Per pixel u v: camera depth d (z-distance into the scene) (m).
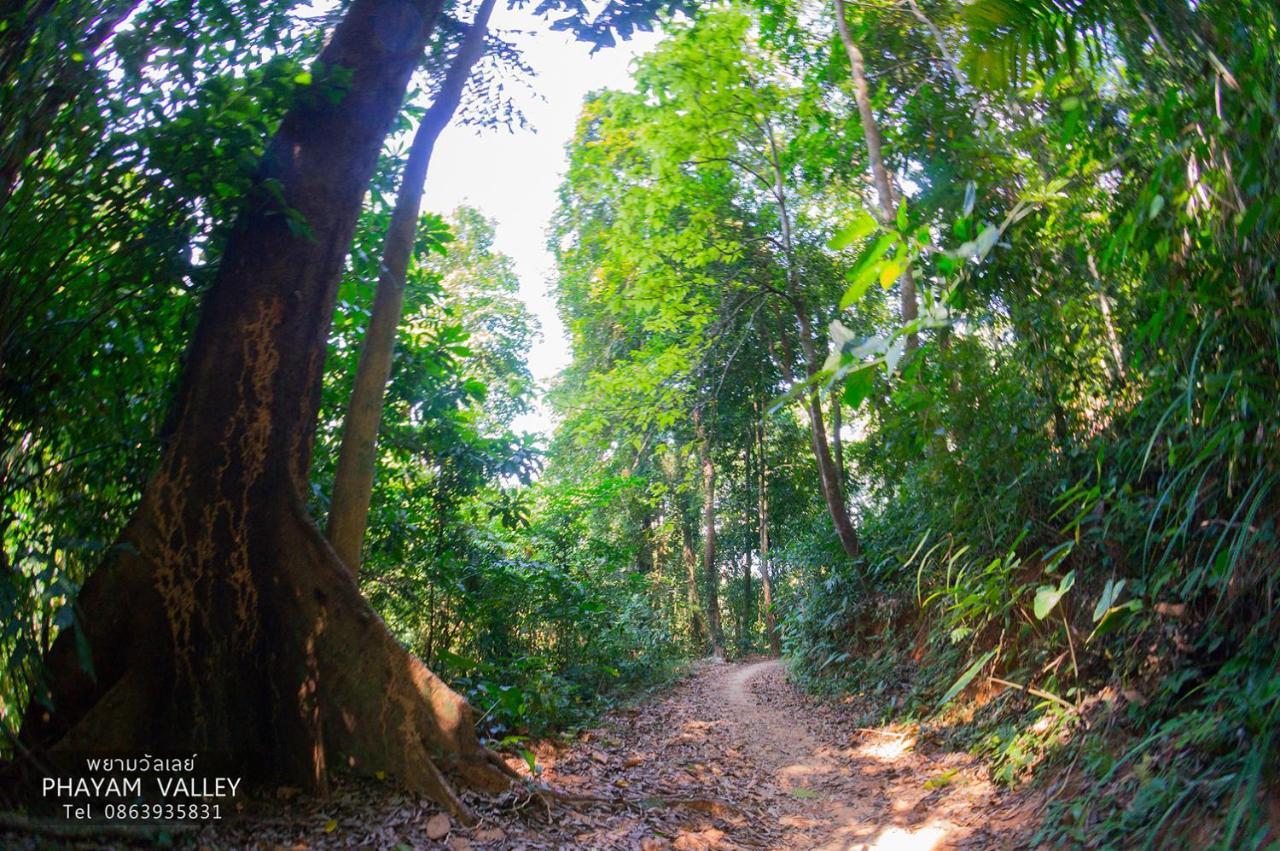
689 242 14.36
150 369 5.93
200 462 4.99
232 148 4.93
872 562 11.81
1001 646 6.73
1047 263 6.43
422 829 4.70
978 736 6.66
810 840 5.61
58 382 4.89
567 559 13.29
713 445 21.66
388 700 5.22
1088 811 4.39
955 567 8.01
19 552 4.19
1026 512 6.71
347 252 5.75
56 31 3.80
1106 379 6.18
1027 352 6.61
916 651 9.88
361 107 5.77
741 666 21.72
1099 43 3.96
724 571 34.12
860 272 2.95
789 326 16.06
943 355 6.58
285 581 5.13
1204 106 3.64
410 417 8.54
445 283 19.59
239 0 5.82
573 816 5.35
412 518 8.66
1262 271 3.56
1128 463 5.61
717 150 13.85
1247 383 3.68
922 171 9.55
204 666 4.84
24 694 4.54
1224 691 4.11
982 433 6.71
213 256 5.66
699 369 15.48
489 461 8.61
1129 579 5.45
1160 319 4.08
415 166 6.87
